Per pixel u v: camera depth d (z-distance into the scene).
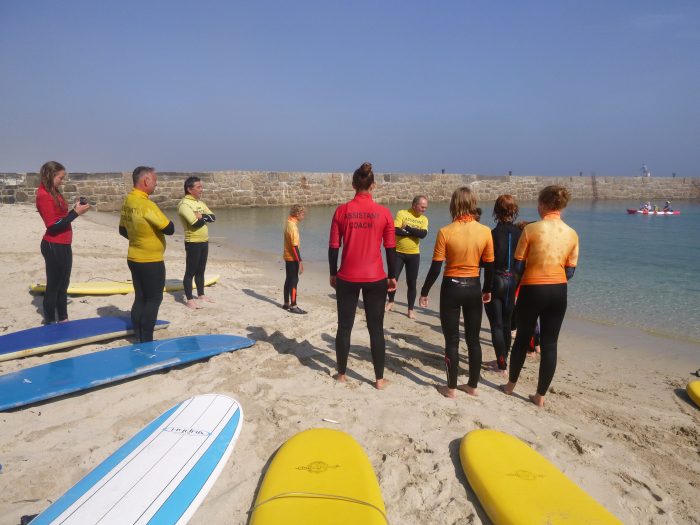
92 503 2.29
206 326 5.43
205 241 6.34
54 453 2.81
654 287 8.55
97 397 3.55
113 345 4.66
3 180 19.98
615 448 3.21
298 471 2.59
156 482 2.46
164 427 3.01
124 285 6.98
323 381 4.03
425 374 4.35
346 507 2.30
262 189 26.22
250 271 9.64
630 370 4.79
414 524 2.39
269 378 4.03
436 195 30.47
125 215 4.23
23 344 4.34
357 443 2.95
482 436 3.06
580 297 7.86
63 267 4.89
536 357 5.08
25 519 2.25
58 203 4.82
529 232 3.55
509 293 4.47
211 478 2.52
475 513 2.47
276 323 5.69
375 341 3.81
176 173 23.98
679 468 3.02
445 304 3.66
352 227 3.64
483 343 5.60
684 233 16.91
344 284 3.72
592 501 2.45
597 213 26.36
